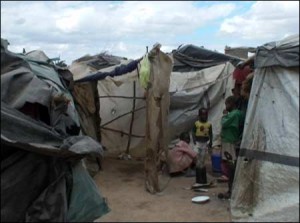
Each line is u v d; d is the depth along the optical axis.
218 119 11.93
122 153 12.04
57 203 6.00
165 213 7.23
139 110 11.87
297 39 6.70
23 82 6.26
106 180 9.69
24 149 5.95
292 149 6.48
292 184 6.44
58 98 6.33
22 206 5.96
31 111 6.34
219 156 9.84
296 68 6.62
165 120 8.91
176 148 10.08
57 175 6.14
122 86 11.90
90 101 10.75
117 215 7.14
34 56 8.23
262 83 7.02
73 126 6.78
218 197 8.09
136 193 8.55
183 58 12.97
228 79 12.02
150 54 8.70
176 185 9.17
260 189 6.82
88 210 6.36
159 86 8.69
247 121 7.16
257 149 6.96
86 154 6.21
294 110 6.52
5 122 5.86
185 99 11.89
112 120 12.02
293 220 6.29
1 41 6.34
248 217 6.71
